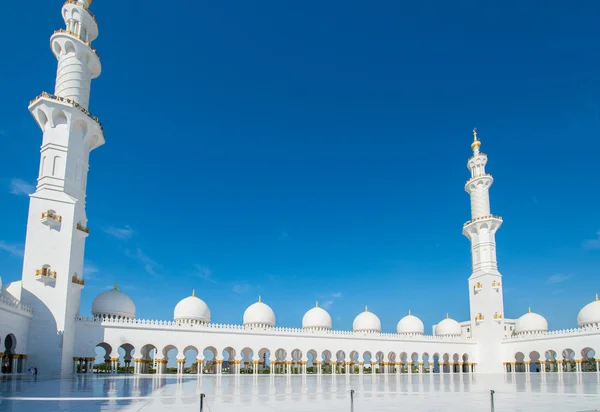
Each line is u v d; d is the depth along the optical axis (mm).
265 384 36250
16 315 41438
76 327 51000
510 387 33781
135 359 54656
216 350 60406
